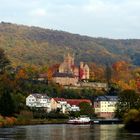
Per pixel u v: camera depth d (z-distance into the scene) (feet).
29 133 526.98
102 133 526.57
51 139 437.58
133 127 609.01
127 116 635.66
